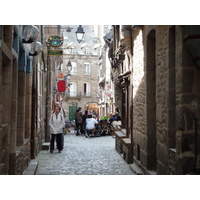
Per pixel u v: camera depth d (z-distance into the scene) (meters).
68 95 44.81
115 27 11.33
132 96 8.35
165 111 5.09
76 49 46.22
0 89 3.62
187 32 3.97
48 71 13.41
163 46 5.24
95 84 46.50
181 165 4.16
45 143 11.77
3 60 4.46
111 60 13.38
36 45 7.44
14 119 5.35
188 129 4.14
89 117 17.19
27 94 7.73
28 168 6.83
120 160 8.65
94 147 11.84
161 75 5.40
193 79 4.13
